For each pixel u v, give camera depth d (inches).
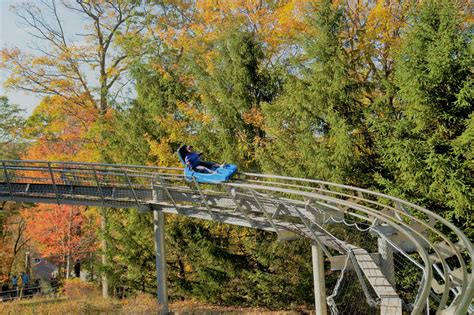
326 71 589.0
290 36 725.9
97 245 1051.9
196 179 526.6
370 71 697.0
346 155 560.1
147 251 792.3
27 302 637.3
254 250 679.7
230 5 770.2
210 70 731.4
